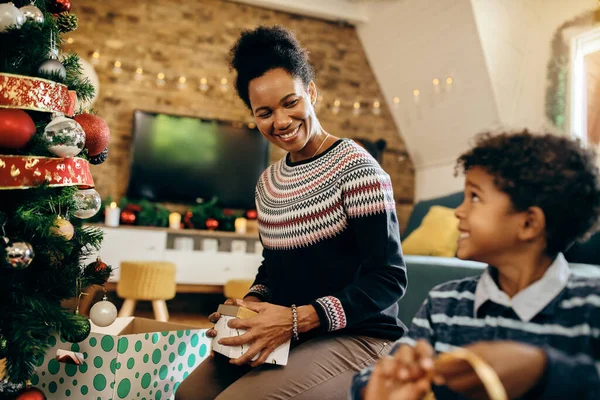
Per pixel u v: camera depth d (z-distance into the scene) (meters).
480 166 0.64
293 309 1.04
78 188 1.31
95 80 4.33
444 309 0.70
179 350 1.30
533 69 3.81
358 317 1.04
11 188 1.06
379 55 5.07
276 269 1.23
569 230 0.61
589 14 3.40
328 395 1.00
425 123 4.94
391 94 5.21
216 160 4.93
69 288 1.21
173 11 4.81
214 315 1.13
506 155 0.62
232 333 1.05
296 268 1.18
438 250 3.33
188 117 4.84
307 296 1.17
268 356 1.02
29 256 1.01
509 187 0.61
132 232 4.24
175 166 4.80
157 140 4.74
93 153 1.28
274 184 1.28
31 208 1.09
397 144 5.36
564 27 3.57
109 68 4.65
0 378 1.11
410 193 5.37
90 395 1.17
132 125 4.71
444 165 4.94
